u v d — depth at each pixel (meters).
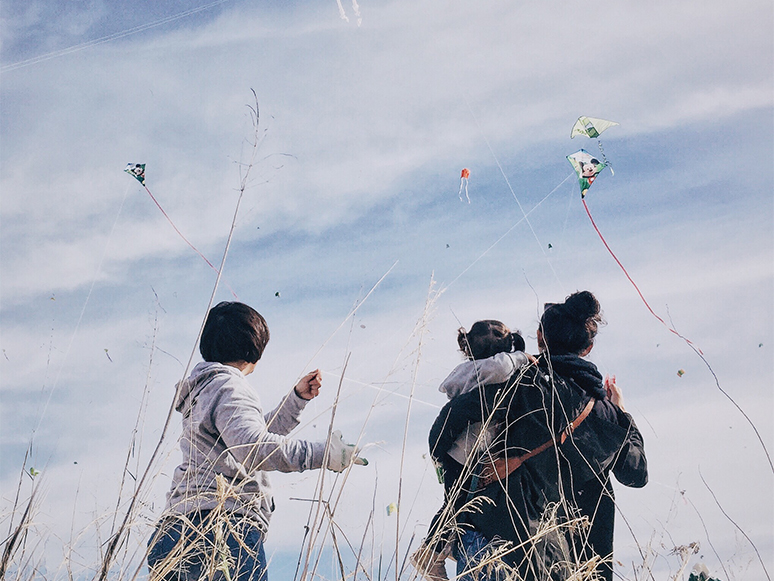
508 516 2.45
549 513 2.47
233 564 1.82
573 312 2.79
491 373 2.61
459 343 2.86
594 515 2.57
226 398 2.12
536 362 2.68
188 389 2.13
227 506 1.98
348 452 2.02
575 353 2.78
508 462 2.51
